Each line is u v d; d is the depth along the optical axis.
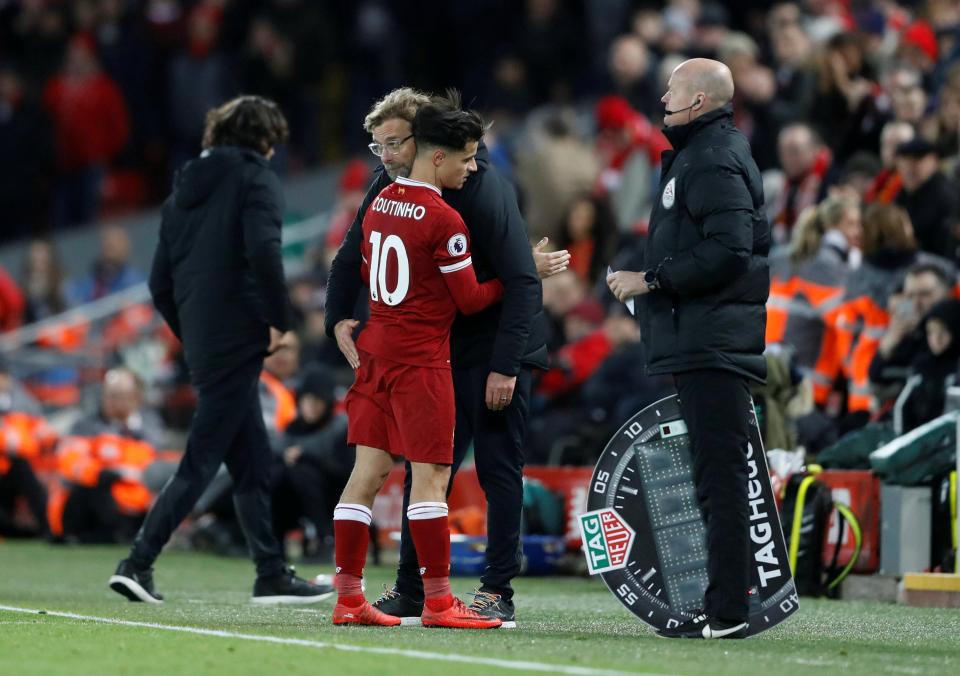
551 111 53.16
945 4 45.88
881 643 20.34
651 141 49.75
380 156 21.55
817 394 35.06
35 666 16.86
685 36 52.09
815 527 28.98
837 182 39.38
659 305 20.39
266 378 42.66
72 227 66.06
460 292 20.66
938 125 38.22
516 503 21.70
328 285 22.44
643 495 21.12
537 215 51.34
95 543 43.97
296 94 64.38
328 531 37.03
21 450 45.50
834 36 41.31
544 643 19.42
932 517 28.42
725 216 19.78
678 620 20.80
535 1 60.38
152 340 54.78
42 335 54.41
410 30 65.50
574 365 41.59
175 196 26.38
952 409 29.09
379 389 20.92
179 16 66.12
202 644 18.83
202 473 25.92
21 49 69.06
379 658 17.48
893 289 33.72
